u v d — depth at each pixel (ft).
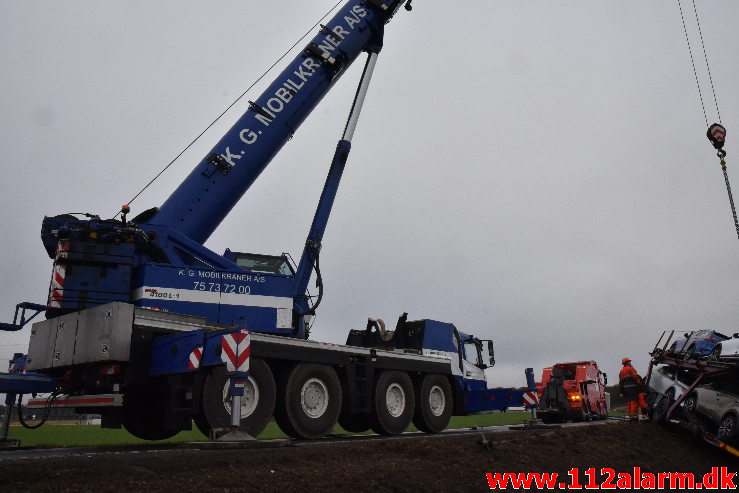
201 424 29.60
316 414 33.63
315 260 39.24
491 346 50.88
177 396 27.71
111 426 30.01
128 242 32.01
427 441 30.68
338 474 23.67
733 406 41.14
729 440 40.57
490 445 32.17
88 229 31.27
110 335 27.17
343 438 36.14
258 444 25.20
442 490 25.23
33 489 17.46
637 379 49.88
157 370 27.86
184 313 32.45
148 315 28.76
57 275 30.48
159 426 32.45
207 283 33.42
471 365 49.03
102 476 19.03
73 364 28.32
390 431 37.78
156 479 19.60
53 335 30.12
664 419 47.21
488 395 45.93
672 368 50.57
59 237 31.32
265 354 31.50
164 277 32.48
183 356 26.84
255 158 39.11
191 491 19.25
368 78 44.04
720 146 51.16
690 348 49.29
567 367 68.95
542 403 61.41
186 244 34.45
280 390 32.89
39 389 32.09
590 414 65.72
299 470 23.08
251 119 39.60
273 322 34.27
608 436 40.65
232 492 19.89
